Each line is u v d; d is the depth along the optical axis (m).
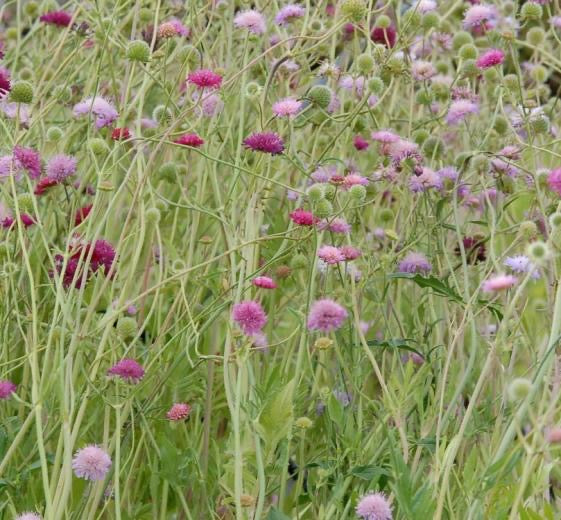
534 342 1.53
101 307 1.64
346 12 1.56
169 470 1.37
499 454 1.25
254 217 1.57
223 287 1.48
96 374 1.41
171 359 1.47
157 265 1.65
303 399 1.44
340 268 1.48
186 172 1.69
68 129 1.74
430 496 1.25
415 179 1.58
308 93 1.58
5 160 1.46
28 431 1.45
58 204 1.62
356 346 1.44
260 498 1.25
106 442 1.33
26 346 1.38
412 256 1.56
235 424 1.26
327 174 1.67
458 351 1.48
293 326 1.62
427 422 1.40
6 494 1.36
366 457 1.39
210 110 1.66
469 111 1.68
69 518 1.34
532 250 1.27
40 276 1.63
